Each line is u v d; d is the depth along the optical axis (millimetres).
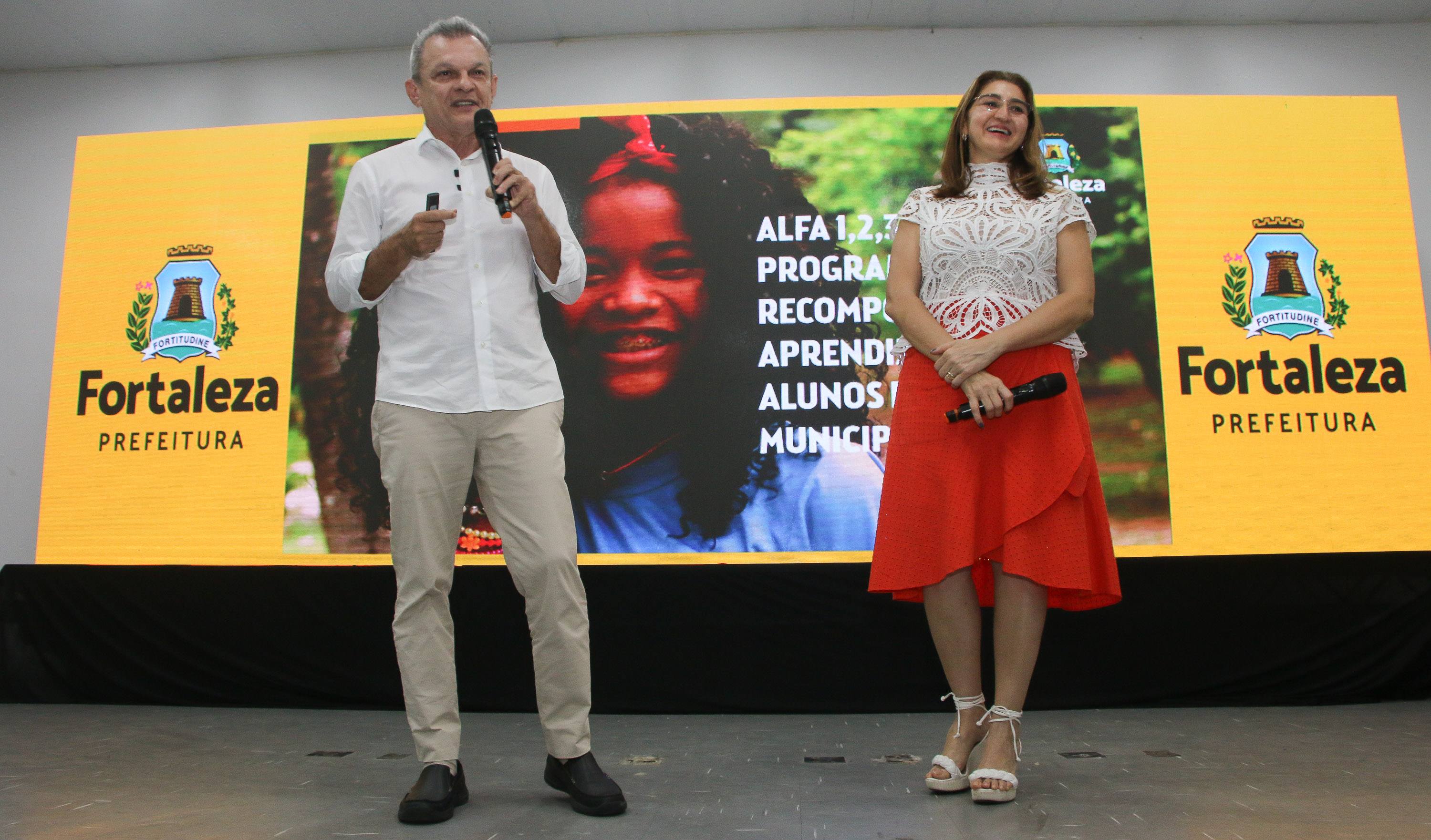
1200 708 2826
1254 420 3199
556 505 1636
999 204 1788
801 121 3457
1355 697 2871
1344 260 3299
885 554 1705
